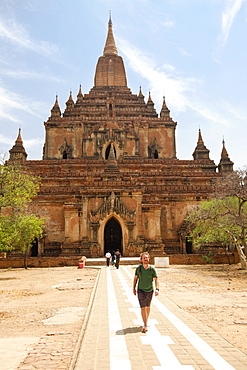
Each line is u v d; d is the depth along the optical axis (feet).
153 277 33.50
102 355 24.91
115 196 136.67
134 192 138.62
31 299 55.36
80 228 137.18
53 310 43.96
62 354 26.05
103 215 134.82
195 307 44.52
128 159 183.01
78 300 51.01
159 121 196.54
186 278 79.66
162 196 151.43
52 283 74.49
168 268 106.93
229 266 112.78
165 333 30.60
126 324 34.14
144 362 23.47
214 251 144.25
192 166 179.63
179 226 149.79
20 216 112.16
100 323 34.60
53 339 30.09
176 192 152.76
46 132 191.31
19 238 110.42
